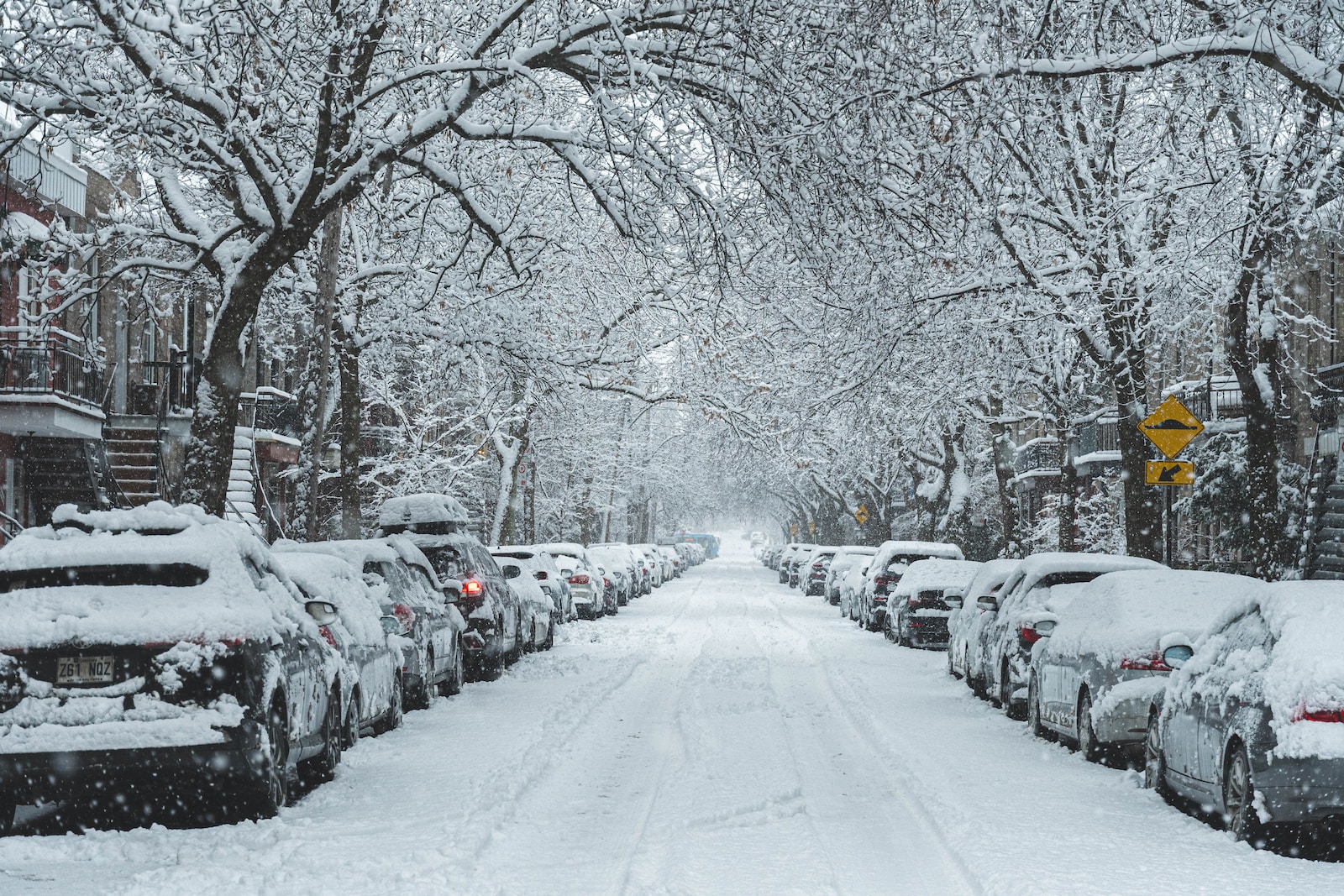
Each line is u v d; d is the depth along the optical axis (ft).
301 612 34.99
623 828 30.42
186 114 51.34
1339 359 101.76
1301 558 80.33
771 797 34.22
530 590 79.61
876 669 73.87
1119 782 37.01
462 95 47.96
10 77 46.14
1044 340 85.87
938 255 55.62
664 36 48.62
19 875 25.43
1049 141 57.00
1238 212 65.46
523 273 65.10
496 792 34.01
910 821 31.50
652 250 52.75
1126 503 72.59
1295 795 26.94
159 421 88.12
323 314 63.77
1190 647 36.45
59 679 28.84
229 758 28.91
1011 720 51.62
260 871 25.29
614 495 237.04
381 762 39.58
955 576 89.35
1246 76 50.11
